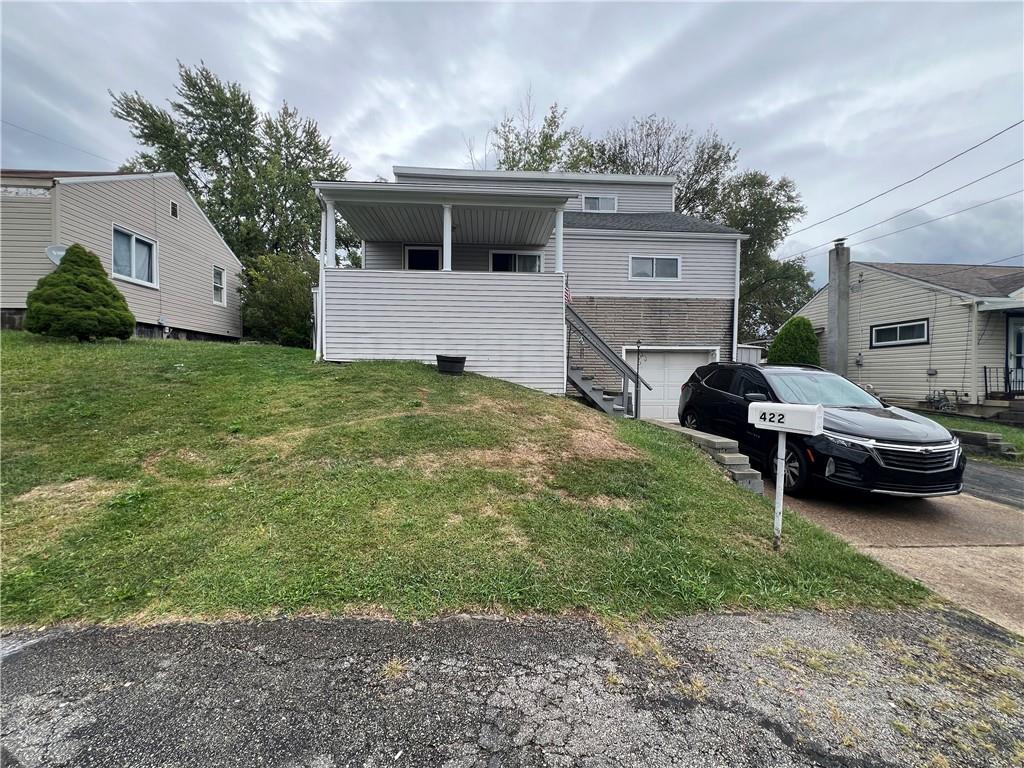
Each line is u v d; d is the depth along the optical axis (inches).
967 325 502.9
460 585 110.0
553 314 345.7
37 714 71.2
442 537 129.2
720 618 105.5
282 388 257.6
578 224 521.7
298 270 653.3
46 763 62.8
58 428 192.1
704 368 319.0
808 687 83.8
